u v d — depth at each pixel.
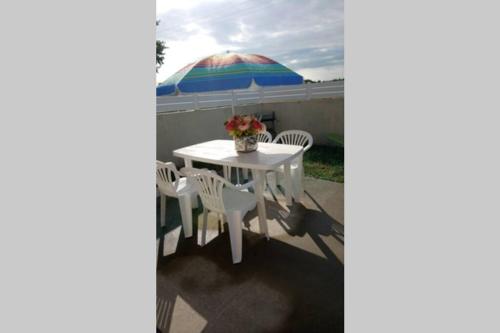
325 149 5.71
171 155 4.91
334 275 2.04
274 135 6.58
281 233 2.65
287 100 6.43
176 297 1.91
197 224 2.94
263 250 2.39
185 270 2.19
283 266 2.17
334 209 3.10
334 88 5.91
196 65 2.91
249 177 4.45
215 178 2.10
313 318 1.68
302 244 2.45
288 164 3.11
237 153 2.80
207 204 2.29
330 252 2.32
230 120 2.77
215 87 2.79
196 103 5.43
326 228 2.71
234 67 2.82
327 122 5.92
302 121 6.23
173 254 2.41
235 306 1.81
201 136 5.37
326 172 4.36
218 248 2.47
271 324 1.67
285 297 1.86
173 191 2.59
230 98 6.06
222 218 2.91
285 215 3.02
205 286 2.00
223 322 1.70
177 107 5.16
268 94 6.60
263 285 1.98
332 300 1.81
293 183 3.34
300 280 2.01
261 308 1.78
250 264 2.21
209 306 1.83
